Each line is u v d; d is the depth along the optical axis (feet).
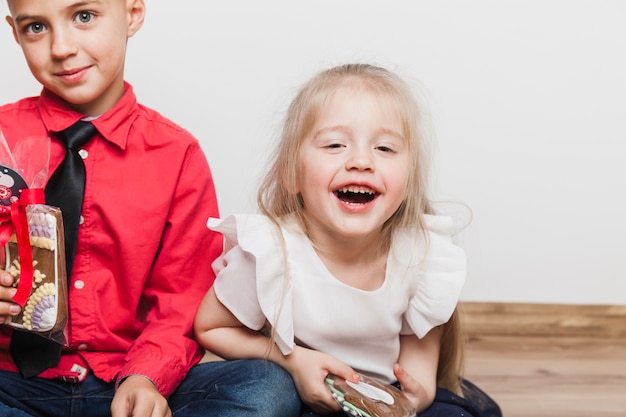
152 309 4.44
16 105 4.38
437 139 7.07
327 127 4.11
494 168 7.16
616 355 6.80
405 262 4.35
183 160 4.47
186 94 6.77
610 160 7.23
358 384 4.05
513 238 7.25
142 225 4.30
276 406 3.94
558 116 7.15
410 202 4.41
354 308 4.24
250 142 6.84
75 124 4.27
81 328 4.21
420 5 6.89
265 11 6.74
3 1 6.39
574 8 7.04
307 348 4.35
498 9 6.97
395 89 4.26
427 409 4.31
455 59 7.00
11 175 3.84
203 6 6.68
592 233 7.28
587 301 7.29
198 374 4.22
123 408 3.72
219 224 4.28
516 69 7.06
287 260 4.19
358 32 6.87
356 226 4.09
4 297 3.86
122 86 4.40
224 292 4.24
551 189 7.22
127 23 4.36
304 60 6.81
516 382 6.02
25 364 4.11
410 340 4.57
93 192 4.25
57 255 3.88
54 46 3.98
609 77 7.13
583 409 5.52
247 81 6.79
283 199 4.41
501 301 7.27
